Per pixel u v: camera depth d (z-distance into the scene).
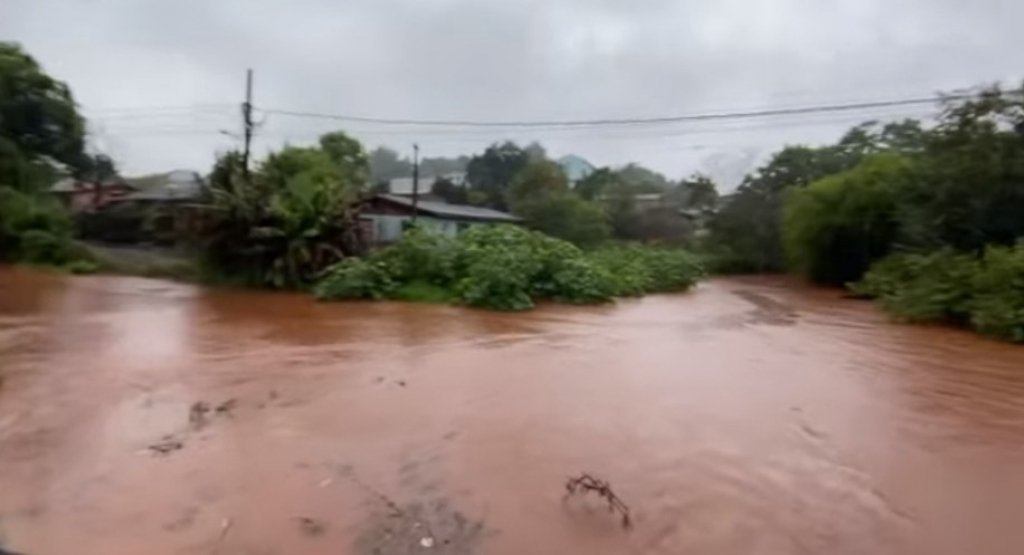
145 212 24.56
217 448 4.65
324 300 14.16
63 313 11.29
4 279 16.52
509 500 3.85
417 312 12.44
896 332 10.79
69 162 24.88
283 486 4.02
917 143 17.97
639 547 3.36
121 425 5.14
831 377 7.14
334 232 16.75
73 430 5.00
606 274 16.05
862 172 21.25
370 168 35.38
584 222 29.61
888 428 5.30
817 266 22.31
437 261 14.95
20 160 21.52
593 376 7.00
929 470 4.39
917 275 13.26
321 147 28.02
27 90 22.80
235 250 16.38
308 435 4.93
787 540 3.44
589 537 3.45
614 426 5.23
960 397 6.32
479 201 37.97
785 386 6.68
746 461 4.51
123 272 19.39
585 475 4.10
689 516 3.68
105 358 7.61
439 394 6.15
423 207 27.67
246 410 5.57
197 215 16.89
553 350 8.59
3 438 4.80
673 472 4.29
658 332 10.54
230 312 12.05
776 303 16.12
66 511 3.71
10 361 7.31
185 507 3.75
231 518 3.62
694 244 32.81
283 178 18.39
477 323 11.10
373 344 8.89
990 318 10.30
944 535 3.51
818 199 21.84
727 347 9.09
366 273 14.46
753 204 30.67
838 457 4.62
